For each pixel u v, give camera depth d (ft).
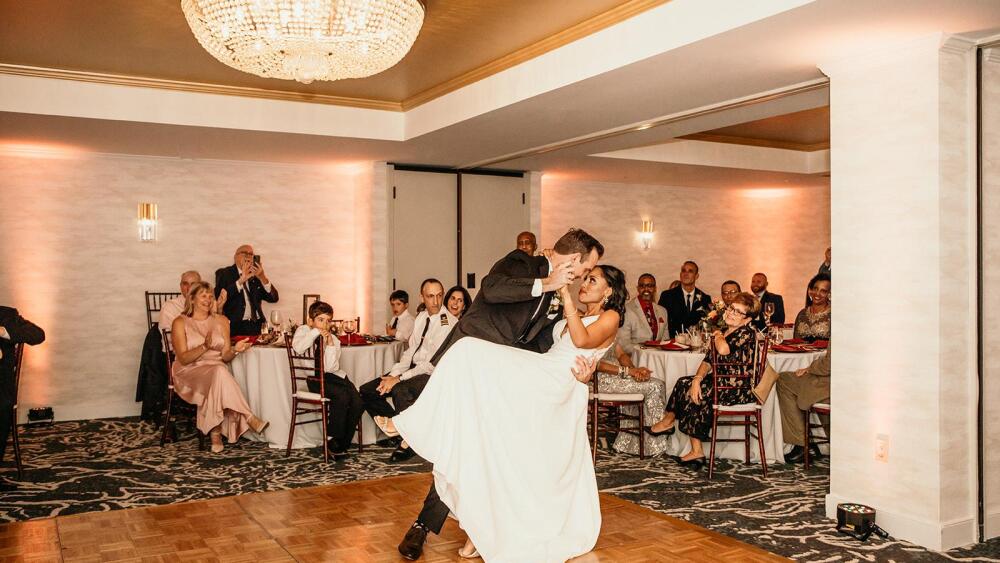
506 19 17.56
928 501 14.83
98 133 24.70
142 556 12.82
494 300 12.69
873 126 15.62
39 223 27.91
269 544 13.47
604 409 23.39
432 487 13.03
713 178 36.91
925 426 14.87
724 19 14.33
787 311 41.37
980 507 15.11
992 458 15.43
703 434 20.27
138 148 27.63
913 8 13.03
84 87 22.25
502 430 12.51
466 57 20.61
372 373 23.45
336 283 32.24
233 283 28.07
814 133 32.35
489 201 33.09
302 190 31.65
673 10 15.42
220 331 23.41
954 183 14.80
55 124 23.21
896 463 15.34
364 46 15.52
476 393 12.49
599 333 12.98
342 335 24.13
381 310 30.66
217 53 16.05
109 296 28.81
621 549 13.39
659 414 22.27
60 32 18.71
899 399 15.29
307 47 15.42
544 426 12.78
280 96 24.41
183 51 20.27
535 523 12.55
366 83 23.41
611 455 22.41
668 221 40.01
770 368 20.36
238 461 21.24
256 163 30.86
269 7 14.40
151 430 25.88
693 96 19.57
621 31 16.75
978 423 15.11
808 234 40.63
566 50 18.45
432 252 31.89
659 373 22.80
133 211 29.07
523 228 33.83
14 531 14.08
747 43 15.10
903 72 15.07
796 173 35.45
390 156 29.53
